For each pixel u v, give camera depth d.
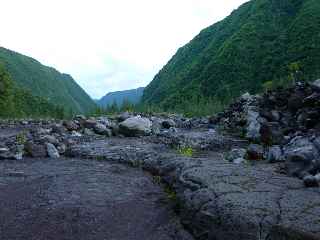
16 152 14.41
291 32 132.50
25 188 10.14
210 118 23.50
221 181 8.29
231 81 124.31
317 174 8.48
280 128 14.55
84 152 14.69
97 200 9.20
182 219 7.86
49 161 13.70
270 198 7.15
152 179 11.10
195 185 8.42
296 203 6.88
